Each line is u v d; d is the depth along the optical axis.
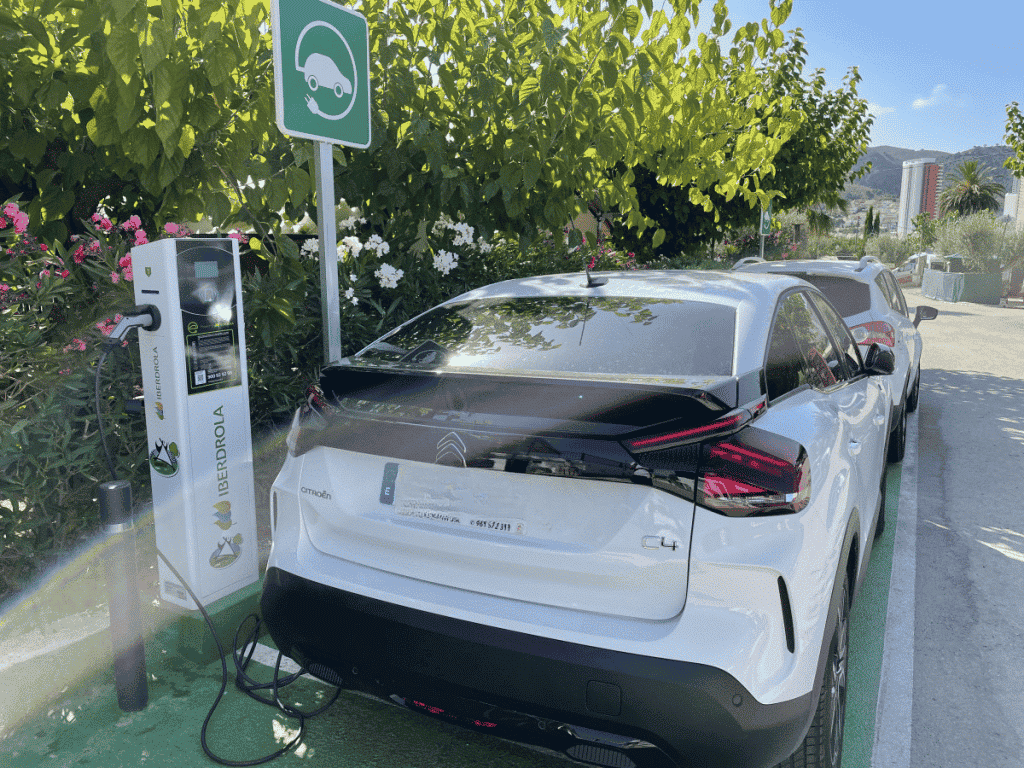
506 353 2.65
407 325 3.08
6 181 4.52
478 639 2.03
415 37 5.41
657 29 5.86
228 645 3.19
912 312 21.11
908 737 2.83
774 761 1.97
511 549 2.05
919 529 5.05
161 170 3.92
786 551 1.95
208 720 2.71
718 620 1.88
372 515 2.28
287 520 2.49
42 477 2.90
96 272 3.34
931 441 7.39
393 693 2.21
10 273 3.07
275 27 3.29
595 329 2.72
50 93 3.90
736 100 7.30
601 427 1.96
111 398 3.25
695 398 1.92
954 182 75.38
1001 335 16.36
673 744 1.87
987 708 3.06
